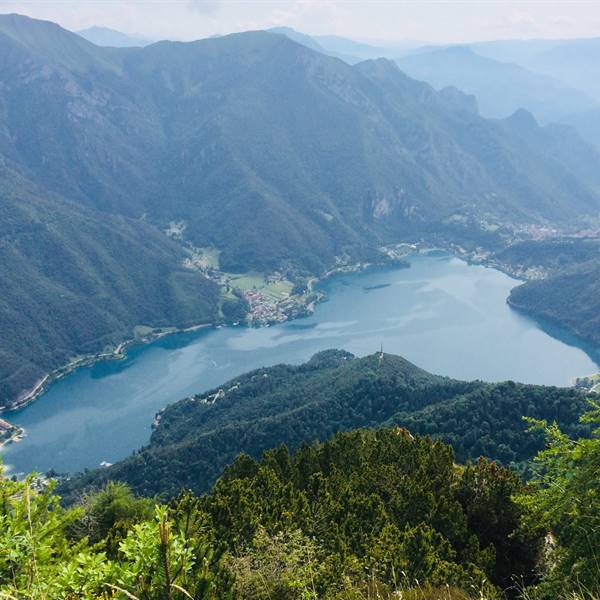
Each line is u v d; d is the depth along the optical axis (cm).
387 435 5816
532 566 3131
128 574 1020
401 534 3209
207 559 1645
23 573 1009
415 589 1953
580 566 1548
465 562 2998
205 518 3041
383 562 2603
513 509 3422
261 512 3644
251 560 2152
